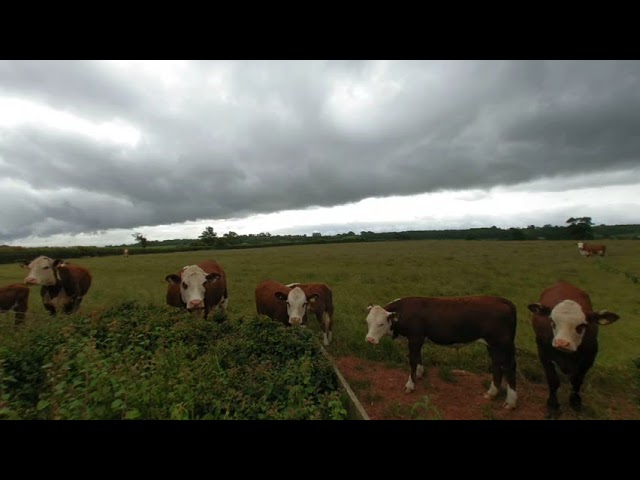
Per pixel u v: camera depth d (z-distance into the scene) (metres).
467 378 6.42
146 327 6.28
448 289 15.08
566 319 4.93
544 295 6.63
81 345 5.15
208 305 9.12
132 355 5.24
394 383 6.22
